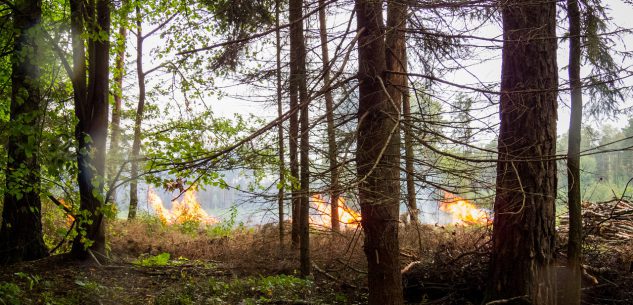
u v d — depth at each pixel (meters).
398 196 4.75
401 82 6.37
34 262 8.92
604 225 10.12
